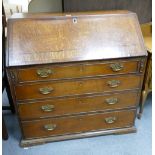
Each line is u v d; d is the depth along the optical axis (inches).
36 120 60.6
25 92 54.8
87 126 65.7
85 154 62.9
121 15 58.3
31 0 72.5
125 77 58.4
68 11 73.6
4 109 77.7
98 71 55.6
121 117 66.3
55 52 52.4
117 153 63.4
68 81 55.5
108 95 60.7
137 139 68.2
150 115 78.0
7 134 67.4
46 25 54.3
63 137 65.7
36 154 62.9
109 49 54.5
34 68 51.7
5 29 60.9
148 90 72.5
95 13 59.6
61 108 60.0
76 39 54.2
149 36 78.7
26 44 52.2
